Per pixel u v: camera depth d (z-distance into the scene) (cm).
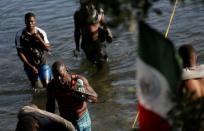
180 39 1266
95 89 1070
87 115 789
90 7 346
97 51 1156
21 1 1712
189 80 570
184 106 316
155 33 314
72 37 1384
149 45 318
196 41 1240
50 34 1422
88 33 1145
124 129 880
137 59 326
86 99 768
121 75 1120
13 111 1023
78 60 1234
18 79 1173
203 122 315
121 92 1029
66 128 745
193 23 1341
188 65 580
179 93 321
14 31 1489
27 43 1076
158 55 320
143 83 330
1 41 1420
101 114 948
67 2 1638
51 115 741
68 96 766
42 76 1056
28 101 1066
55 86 770
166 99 324
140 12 292
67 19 1512
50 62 1248
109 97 1016
